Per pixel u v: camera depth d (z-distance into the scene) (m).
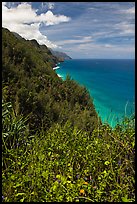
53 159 4.62
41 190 3.71
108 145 4.25
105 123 5.23
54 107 10.45
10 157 4.85
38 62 13.91
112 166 4.02
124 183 3.73
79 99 13.91
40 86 12.24
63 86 13.64
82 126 9.02
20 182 3.96
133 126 4.61
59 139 5.39
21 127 5.79
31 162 4.49
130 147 4.12
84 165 4.24
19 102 9.30
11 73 10.77
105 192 3.50
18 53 12.79
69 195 3.50
